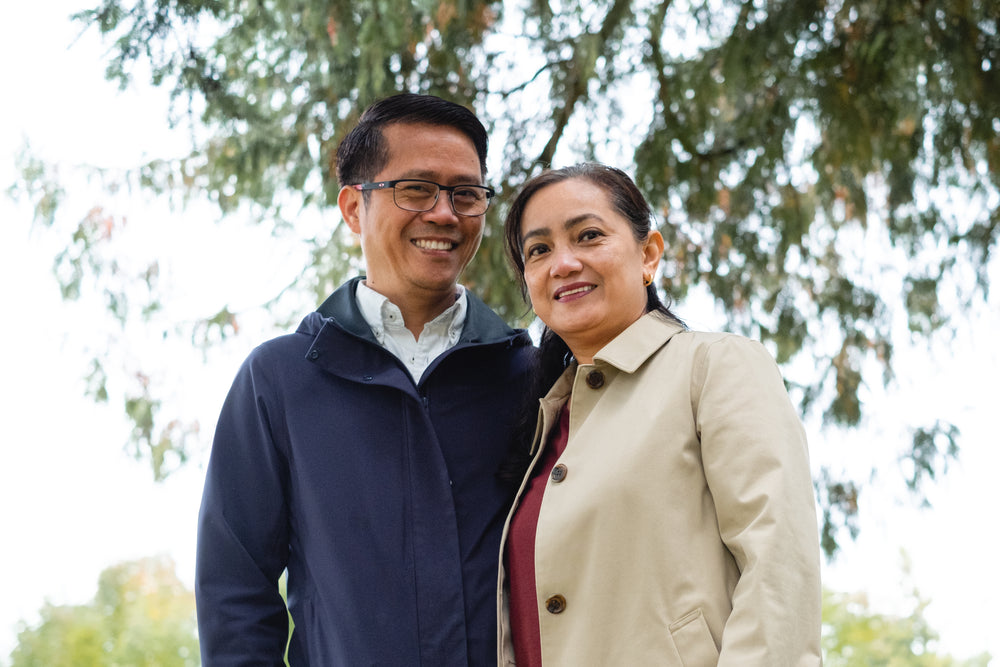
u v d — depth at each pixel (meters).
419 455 2.03
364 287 2.25
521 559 1.85
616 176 1.96
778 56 3.98
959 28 3.86
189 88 3.98
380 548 1.97
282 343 2.16
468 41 4.16
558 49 4.42
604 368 1.88
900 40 3.84
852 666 15.48
